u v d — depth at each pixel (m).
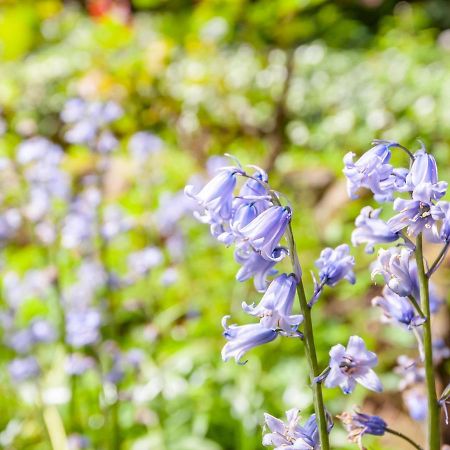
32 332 0.87
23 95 2.01
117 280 0.86
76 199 0.98
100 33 1.69
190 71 1.80
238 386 0.91
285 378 0.91
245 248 0.51
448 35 2.41
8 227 0.94
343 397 0.84
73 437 0.79
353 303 1.02
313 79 2.10
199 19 1.60
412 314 0.53
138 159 1.31
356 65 2.22
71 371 0.80
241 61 2.08
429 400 0.52
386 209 1.25
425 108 1.77
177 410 0.89
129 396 0.83
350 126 1.84
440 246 0.97
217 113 1.79
